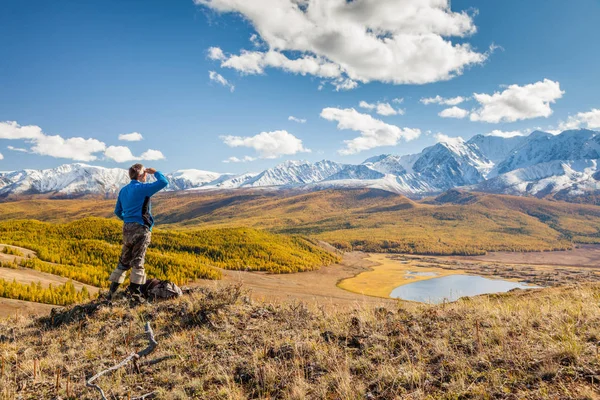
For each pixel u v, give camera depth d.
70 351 6.34
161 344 6.38
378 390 4.16
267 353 5.53
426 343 5.36
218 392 4.51
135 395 4.67
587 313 5.87
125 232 8.45
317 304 8.62
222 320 7.27
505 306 7.35
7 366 5.79
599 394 3.40
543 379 3.87
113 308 8.24
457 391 3.86
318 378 4.64
